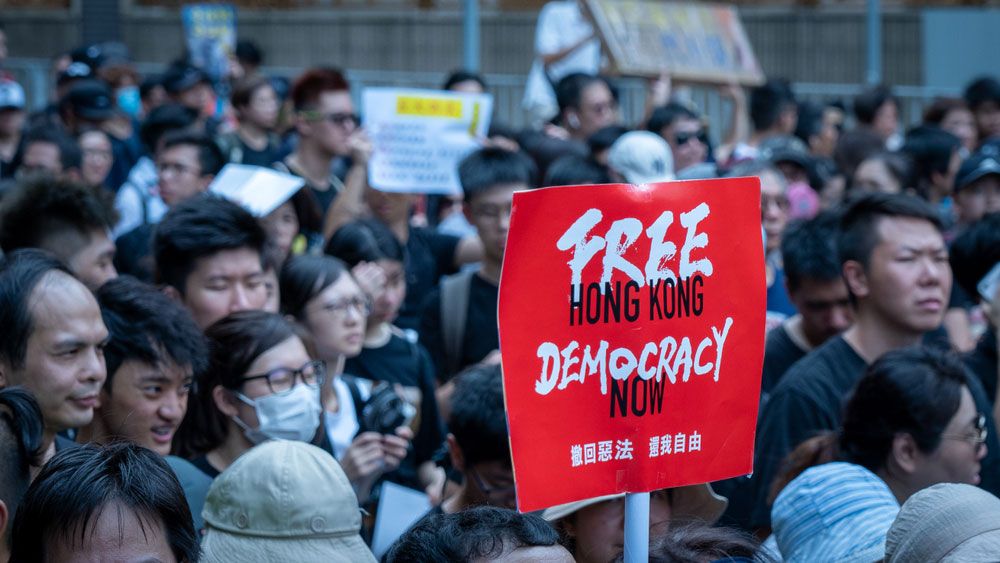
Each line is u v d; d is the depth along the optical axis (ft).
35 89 43.68
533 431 7.69
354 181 20.75
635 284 7.98
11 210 13.14
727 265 8.32
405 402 13.76
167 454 10.52
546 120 33.58
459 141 21.84
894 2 50.26
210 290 13.00
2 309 9.15
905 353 10.99
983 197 21.72
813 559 8.96
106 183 27.76
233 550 8.41
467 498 11.50
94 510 6.59
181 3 53.11
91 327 9.43
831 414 12.58
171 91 32.71
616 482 7.98
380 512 13.20
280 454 8.62
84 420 9.43
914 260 12.89
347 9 52.85
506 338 7.60
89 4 51.85
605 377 7.92
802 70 48.91
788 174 24.44
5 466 7.67
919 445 10.60
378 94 21.49
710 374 8.31
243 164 25.98
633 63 30.48
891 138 34.12
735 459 8.46
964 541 6.94
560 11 35.68
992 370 14.82
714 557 7.82
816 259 14.30
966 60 46.34
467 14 34.99
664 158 20.27
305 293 13.85
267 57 52.75
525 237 7.61
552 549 6.87
